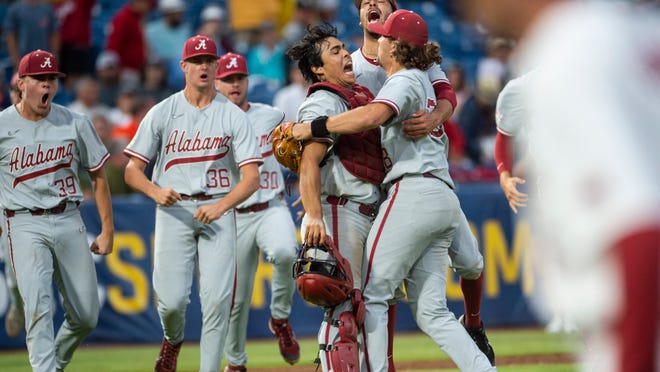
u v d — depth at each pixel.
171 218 21.45
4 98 44.59
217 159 21.64
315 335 35.75
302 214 20.50
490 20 6.50
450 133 43.34
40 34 45.75
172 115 21.62
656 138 6.13
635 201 5.97
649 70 6.23
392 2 20.19
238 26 54.12
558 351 29.77
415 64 17.73
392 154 17.88
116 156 36.88
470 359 17.62
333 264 17.33
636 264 5.77
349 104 18.19
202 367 21.41
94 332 33.69
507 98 22.83
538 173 7.17
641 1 6.57
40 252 20.64
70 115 21.28
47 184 20.83
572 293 6.45
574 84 6.29
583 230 6.24
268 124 26.47
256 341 34.66
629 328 5.77
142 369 27.53
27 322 20.48
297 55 18.66
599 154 6.16
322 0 56.06
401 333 36.44
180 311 21.36
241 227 25.84
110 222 21.83
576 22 6.41
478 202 36.84
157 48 51.88
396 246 17.44
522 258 37.19
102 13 58.84
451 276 36.59
